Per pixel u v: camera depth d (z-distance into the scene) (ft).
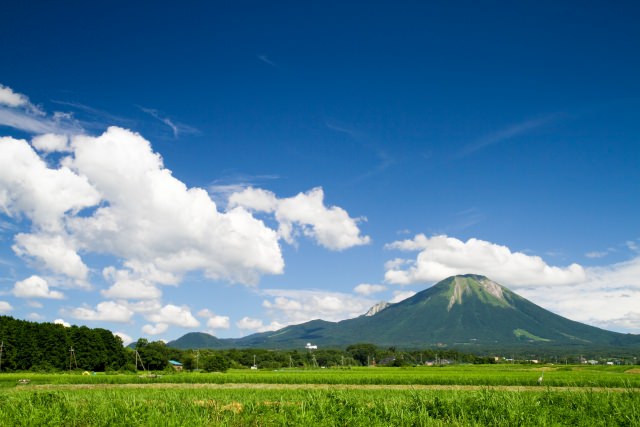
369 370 414.62
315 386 205.46
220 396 127.03
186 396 126.00
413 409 93.45
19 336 375.04
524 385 199.00
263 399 119.75
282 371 410.52
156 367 433.07
